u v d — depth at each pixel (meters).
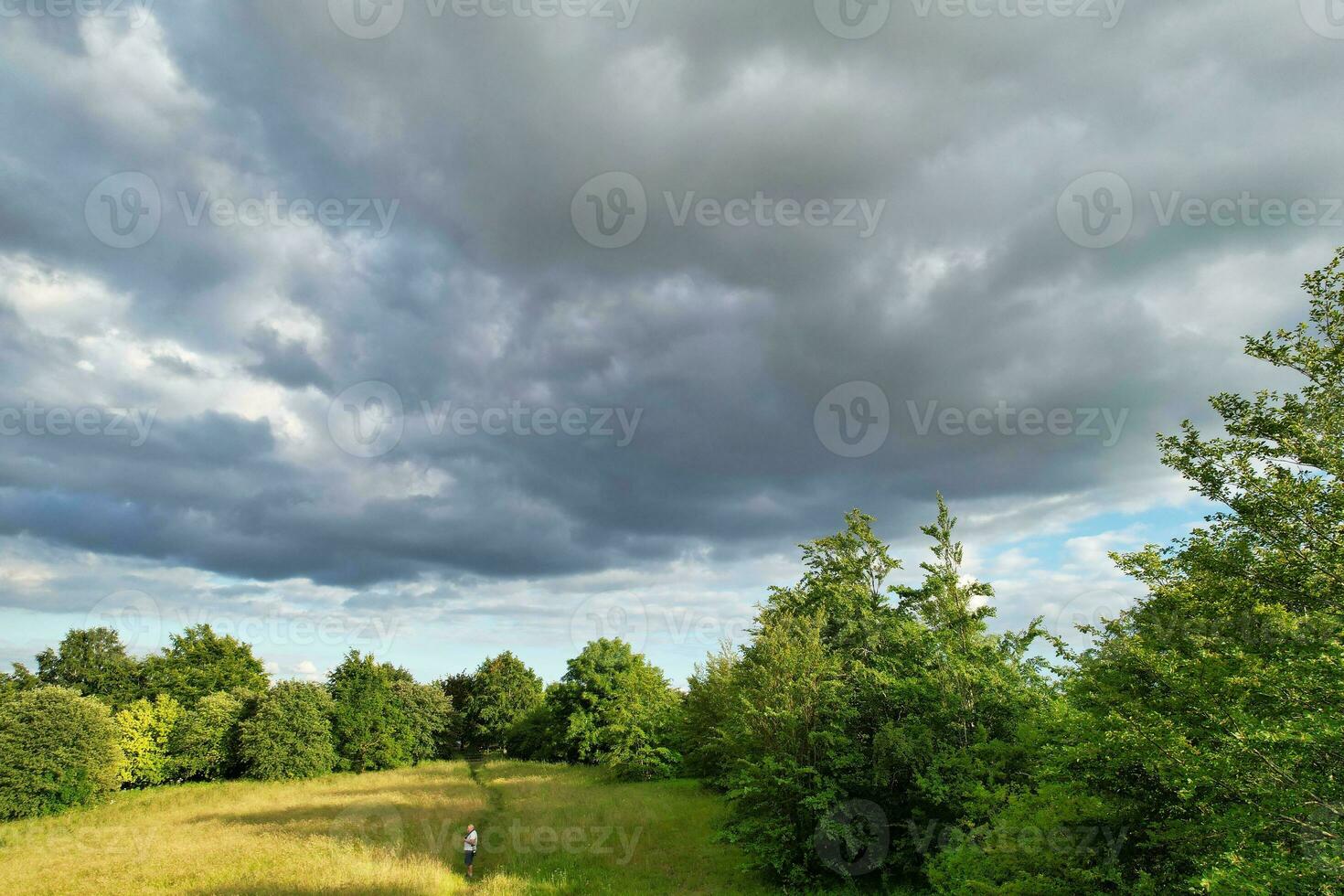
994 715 17.52
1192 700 8.52
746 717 20.38
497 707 79.88
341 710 56.94
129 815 33.19
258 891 17.02
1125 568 9.49
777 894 17.81
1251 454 8.00
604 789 39.56
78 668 59.66
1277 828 7.17
